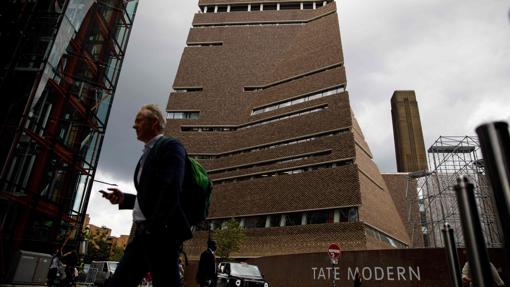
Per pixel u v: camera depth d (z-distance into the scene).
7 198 14.62
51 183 17.41
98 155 20.69
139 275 2.47
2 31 16.14
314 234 37.66
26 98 15.22
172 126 58.09
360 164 42.03
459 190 1.18
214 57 63.78
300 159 44.75
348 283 19.89
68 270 12.95
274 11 65.81
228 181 50.47
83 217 19.09
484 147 0.94
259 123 53.69
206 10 71.38
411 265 18.08
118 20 23.52
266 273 26.05
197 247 45.28
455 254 1.75
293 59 57.56
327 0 65.81
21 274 13.38
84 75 19.73
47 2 17.02
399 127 118.44
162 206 2.23
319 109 47.81
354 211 36.97
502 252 0.90
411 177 56.03
